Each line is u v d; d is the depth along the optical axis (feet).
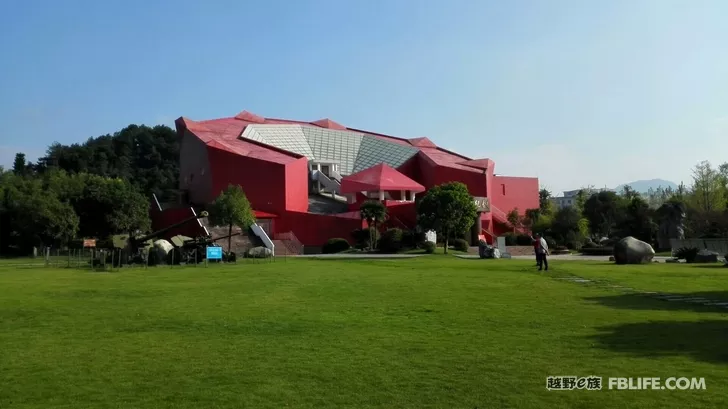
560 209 258.78
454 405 24.73
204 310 53.57
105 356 34.76
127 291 71.41
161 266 130.72
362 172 267.59
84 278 94.22
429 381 28.27
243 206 182.39
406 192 275.59
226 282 83.30
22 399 26.45
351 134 348.79
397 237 200.75
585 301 57.16
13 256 200.54
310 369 30.78
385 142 336.49
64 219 209.36
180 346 37.37
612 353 33.40
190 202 285.84
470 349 35.22
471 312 50.29
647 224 218.79
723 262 122.62
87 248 201.26
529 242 228.43
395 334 40.42
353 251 200.95
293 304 56.95
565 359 32.22
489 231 262.67
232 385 28.04
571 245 224.74
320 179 306.55
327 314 49.98
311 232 236.02
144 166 503.20
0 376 30.37
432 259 149.18
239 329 43.14
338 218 232.32
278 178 244.42
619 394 25.80
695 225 215.72
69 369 31.65
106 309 55.21
